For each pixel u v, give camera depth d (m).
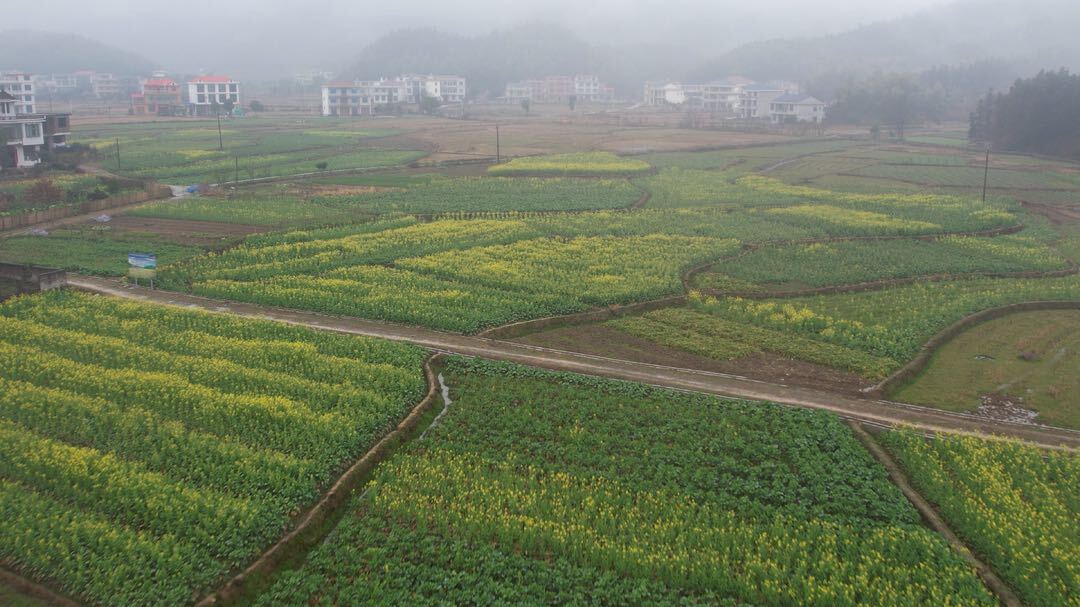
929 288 47.81
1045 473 26.12
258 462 25.66
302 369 33.28
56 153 98.69
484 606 19.83
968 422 30.22
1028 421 30.45
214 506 23.06
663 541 22.41
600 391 32.09
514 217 68.06
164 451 26.30
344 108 197.62
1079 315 42.94
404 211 69.50
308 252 53.66
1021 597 20.67
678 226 64.19
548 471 26.08
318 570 21.19
